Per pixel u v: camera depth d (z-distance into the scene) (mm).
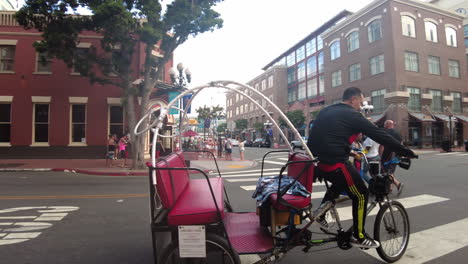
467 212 5648
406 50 29922
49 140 18375
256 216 3863
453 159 16828
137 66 18625
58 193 8086
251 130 64188
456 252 3795
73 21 13242
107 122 18844
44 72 18453
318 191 7914
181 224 2777
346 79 35812
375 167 6609
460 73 33375
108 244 4230
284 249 3088
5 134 18328
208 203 3014
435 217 5336
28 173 13086
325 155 3242
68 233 4699
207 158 22188
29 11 12844
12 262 3609
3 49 18484
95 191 8406
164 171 2893
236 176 11531
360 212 3291
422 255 3715
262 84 63031
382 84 30531
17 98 18281
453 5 40969
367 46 32469
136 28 13000
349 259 3645
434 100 31375
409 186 8352
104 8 11633
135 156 13758
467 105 33469
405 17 30391
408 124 29141
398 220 3715
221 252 2787
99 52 18375
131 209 6250
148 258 3754
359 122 3182
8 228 4945
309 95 49656
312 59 49000
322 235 4453
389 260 3482
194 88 3521
